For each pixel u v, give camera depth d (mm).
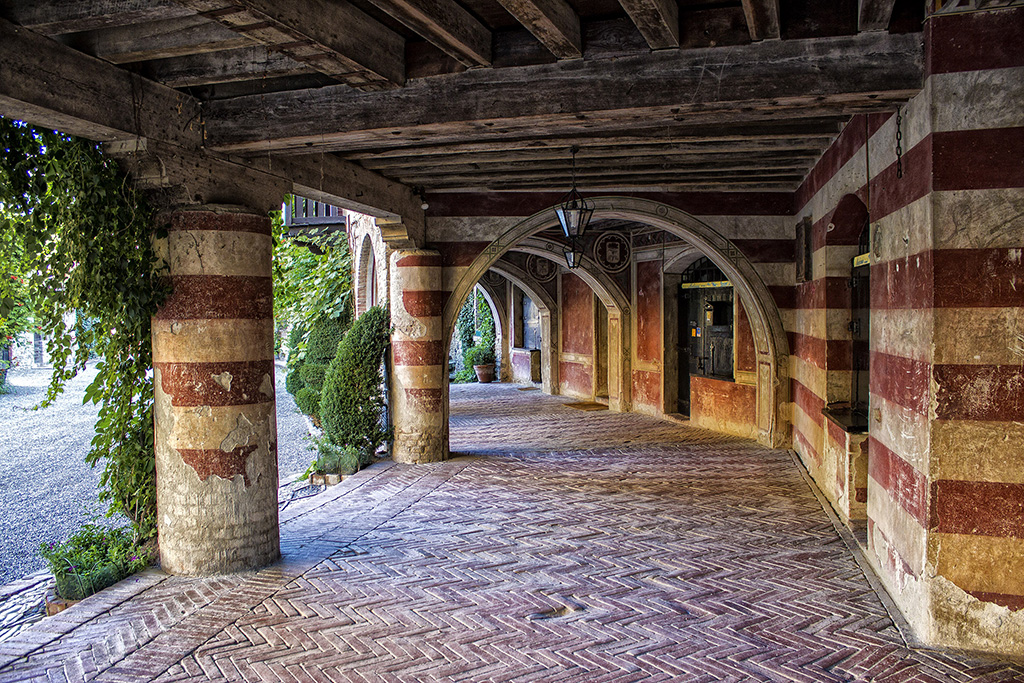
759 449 9664
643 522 6285
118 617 4320
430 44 4594
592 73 4379
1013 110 3693
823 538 5762
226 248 5008
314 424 13672
